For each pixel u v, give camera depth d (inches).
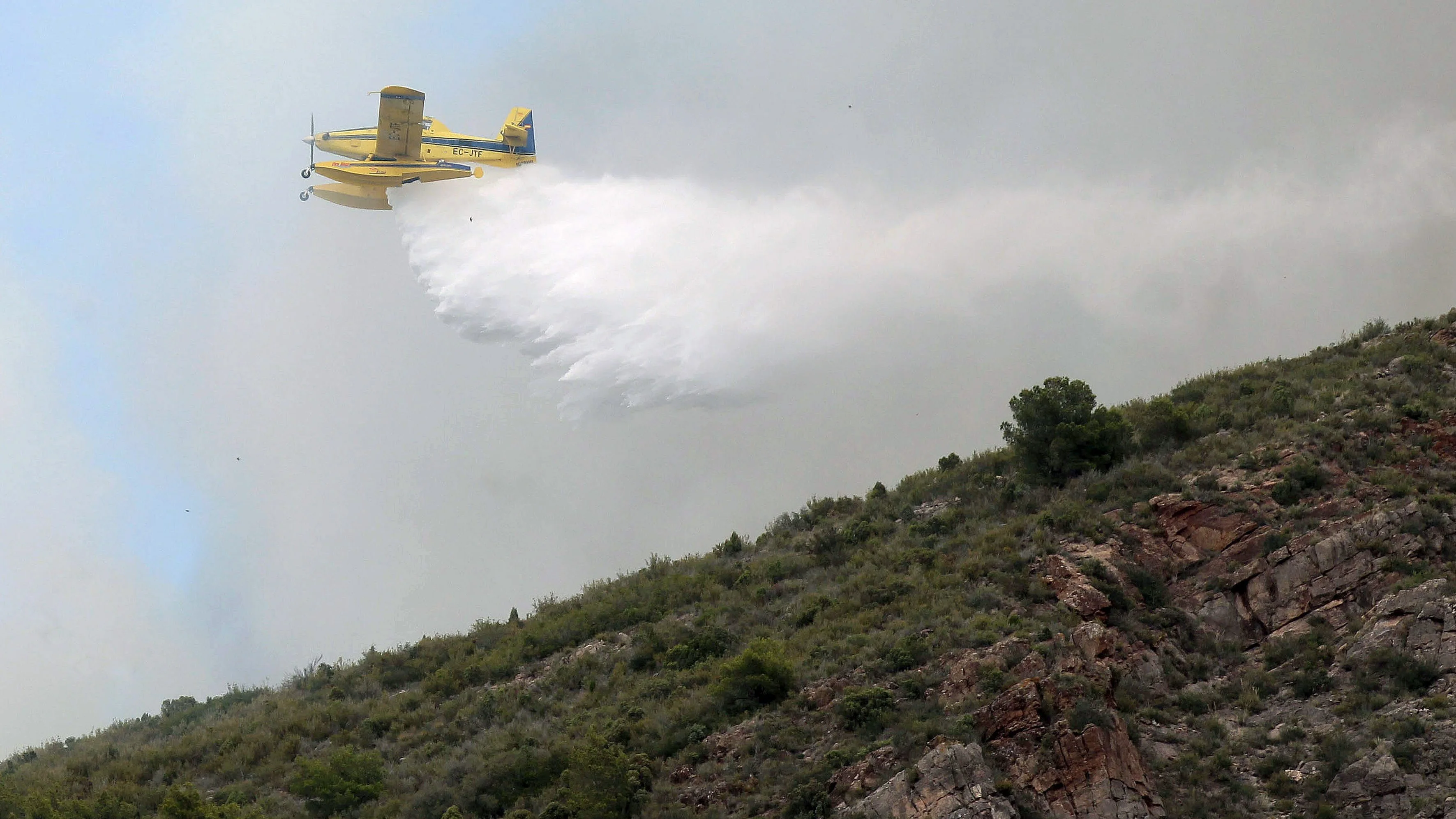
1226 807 1064.8
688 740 1248.8
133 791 1439.5
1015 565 1469.0
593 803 1139.9
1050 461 1721.2
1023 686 1138.0
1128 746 1099.9
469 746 1413.6
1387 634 1202.0
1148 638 1312.7
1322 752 1093.1
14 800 1354.6
